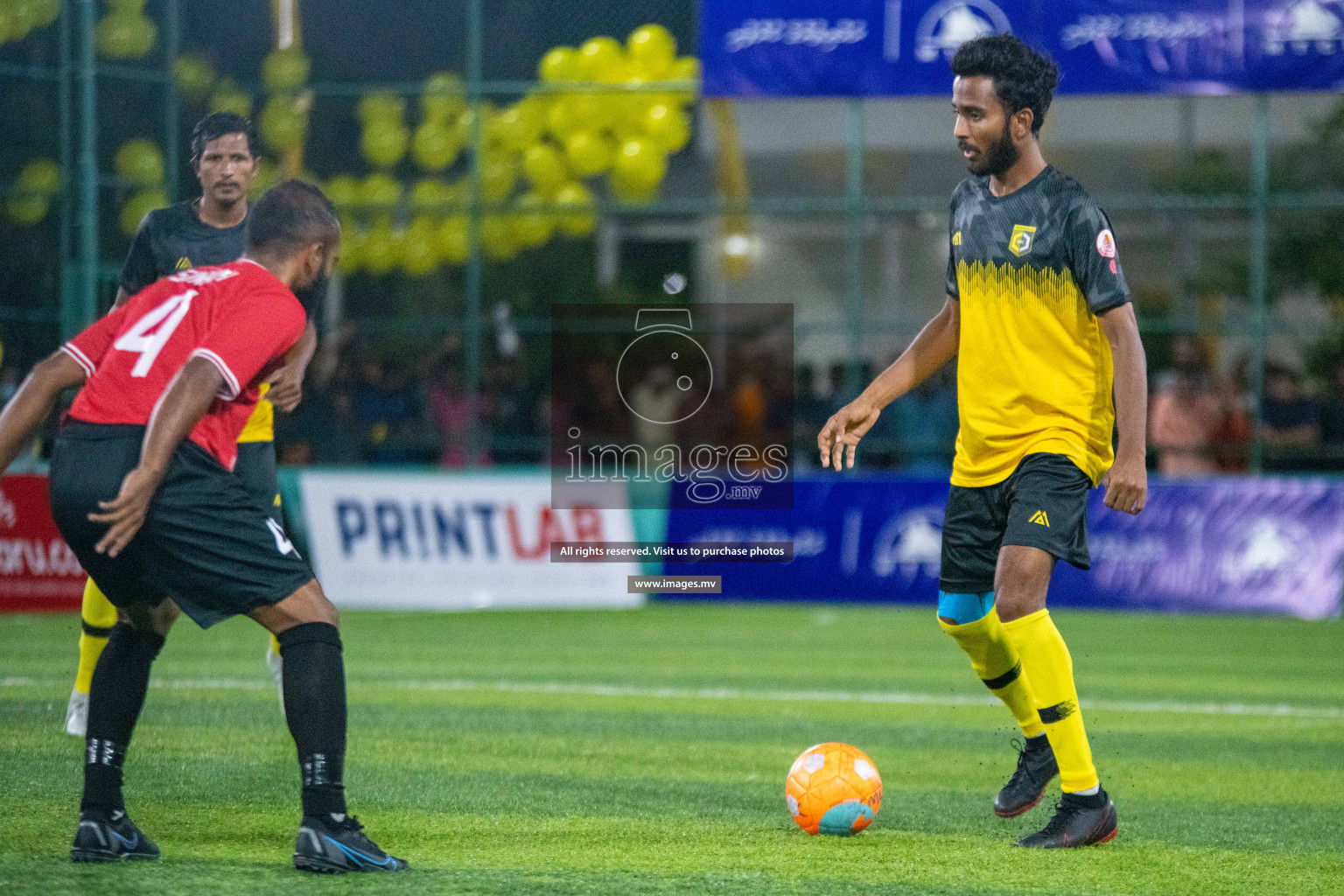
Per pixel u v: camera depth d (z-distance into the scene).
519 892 11.48
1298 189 58.28
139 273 18.77
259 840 13.19
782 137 57.81
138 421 11.52
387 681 26.22
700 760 18.83
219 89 41.41
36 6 38.66
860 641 33.44
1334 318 56.94
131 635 12.42
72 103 38.84
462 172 47.81
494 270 53.69
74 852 12.01
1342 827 15.31
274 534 11.73
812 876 12.34
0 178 39.06
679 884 11.94
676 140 43.56
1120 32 39.78
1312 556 38.81
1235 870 13.09
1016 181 14.27
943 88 40.47
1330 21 39.12
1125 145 59.44
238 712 21.16
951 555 14.83
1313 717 23.69
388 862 11.99
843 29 40.81
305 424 44.50
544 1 47.53
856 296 43.03
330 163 46.09
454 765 17.91
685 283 54.47
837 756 14.24
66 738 18.23
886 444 45.09
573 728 21.30
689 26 47.59
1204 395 43.88
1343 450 44.16
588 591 39.75
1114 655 31.50
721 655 30.84
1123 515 39.72
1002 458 14.28
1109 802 14.05
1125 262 59.41
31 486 35.09
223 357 11.20
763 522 40.44
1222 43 39.50
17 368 38.97
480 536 39.50
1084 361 14.11
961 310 14.61
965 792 17.06
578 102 43.31
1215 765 19.31
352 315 53.91
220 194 18.34
